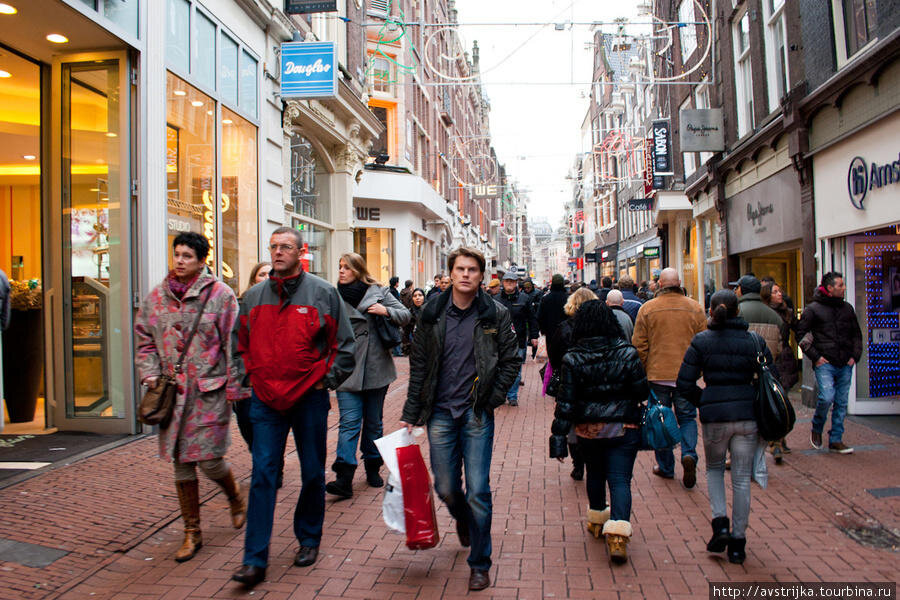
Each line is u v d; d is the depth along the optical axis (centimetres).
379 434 546
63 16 598
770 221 1096
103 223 680
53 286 686
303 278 386
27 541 394
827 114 851
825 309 645
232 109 921
